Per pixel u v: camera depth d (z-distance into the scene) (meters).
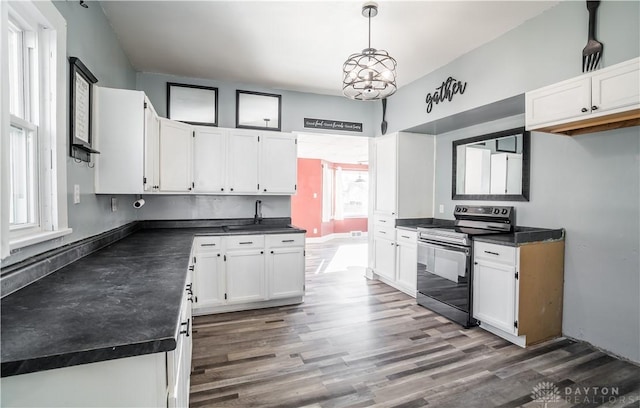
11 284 1.19
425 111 3.68
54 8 1.52
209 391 1.95
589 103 2.04
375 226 4.54
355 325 2.97
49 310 1.02
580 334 2.57
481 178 3.54
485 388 1.99
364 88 2.54
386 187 4.27
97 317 0.97
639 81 1.81
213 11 2.46
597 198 2.45
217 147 3.62
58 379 0.78
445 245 3.17
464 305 2.94
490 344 2.58
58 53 1.57
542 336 2.60
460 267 2.98
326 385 2.02
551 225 2.79
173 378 0.97
